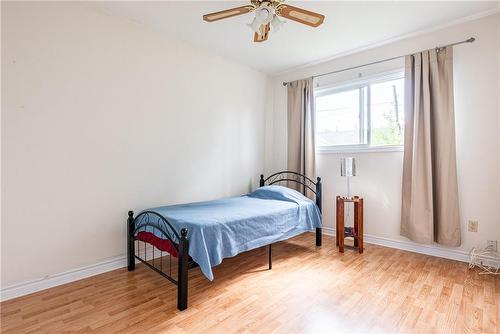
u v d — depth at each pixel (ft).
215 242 6.58
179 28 9.14
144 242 8.45
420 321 5.52
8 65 6.43
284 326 5.36
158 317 5.69
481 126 8.37
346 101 11.75
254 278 7.63
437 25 8.86
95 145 7.86
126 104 8.53
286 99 13.57
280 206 9.14
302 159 12.39
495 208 8.18
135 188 8.78
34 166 6.82
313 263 8.77
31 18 6.76
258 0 5.77
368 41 10.01
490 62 8.23
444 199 8.64
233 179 12.09
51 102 7.06
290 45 10.39
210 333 5.15
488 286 7.02
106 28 8.09
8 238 6.49
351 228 10.33
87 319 5.60
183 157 10.13
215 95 11.27
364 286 7.07
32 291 6.77
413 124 9.37
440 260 8.87
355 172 10.31
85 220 7.71
